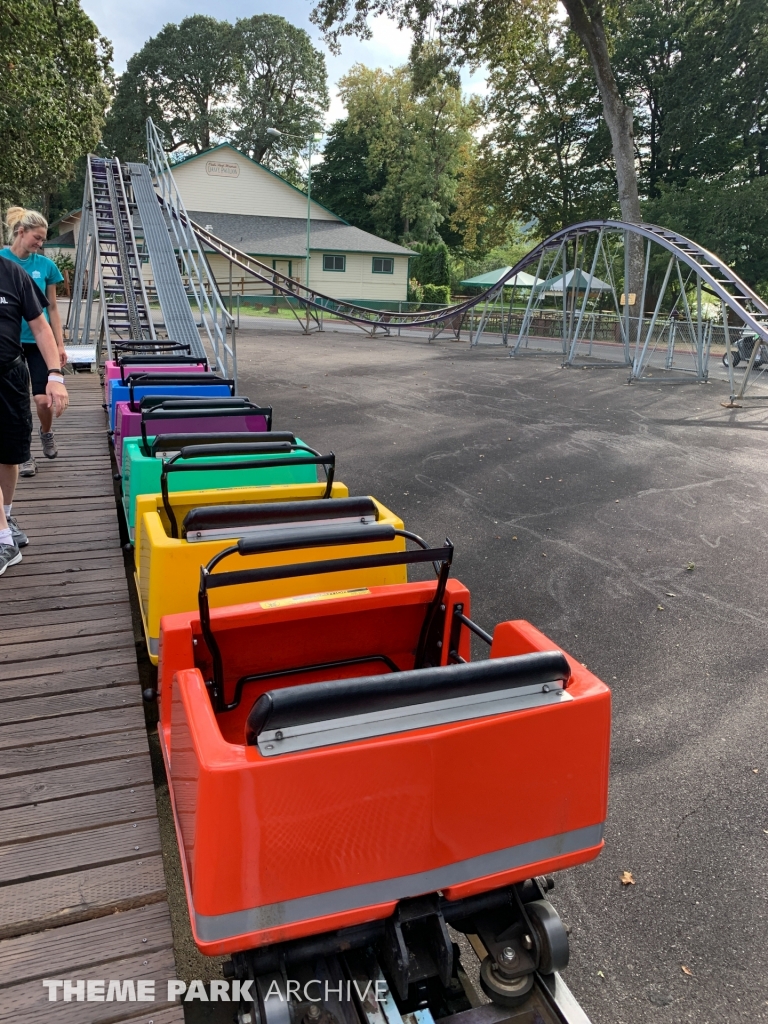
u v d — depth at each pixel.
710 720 4.04
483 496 8.05
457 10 26.64
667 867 3.01
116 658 3.39
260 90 62.84
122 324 13.17
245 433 3.70
